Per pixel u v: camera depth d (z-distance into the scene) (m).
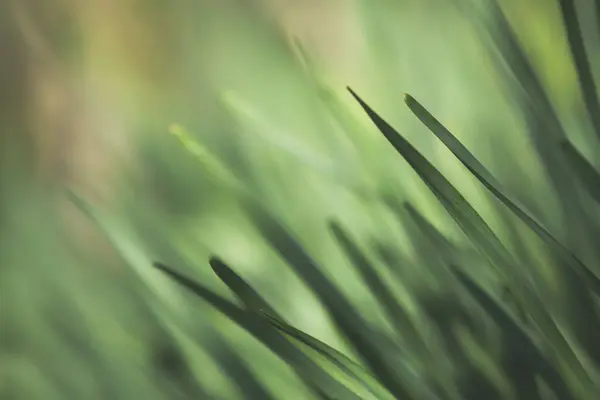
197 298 0.81
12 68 1.19
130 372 0.82
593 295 0.76
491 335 0.76
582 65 0.75
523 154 0.82
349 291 0.81
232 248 0.86
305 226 0.83
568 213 0.77
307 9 1.10
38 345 0.84
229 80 0.96
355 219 0.83
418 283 0.78
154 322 0.83
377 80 0.88
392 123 0.86
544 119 0.78
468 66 0.86
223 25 1.02
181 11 1.06
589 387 0.73
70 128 1.09
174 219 0.88
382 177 0.81
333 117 0.83
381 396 0.73
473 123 0.84
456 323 0.77
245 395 0.79
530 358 0.74
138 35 1.10
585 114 0.80
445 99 0.86
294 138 0.87
